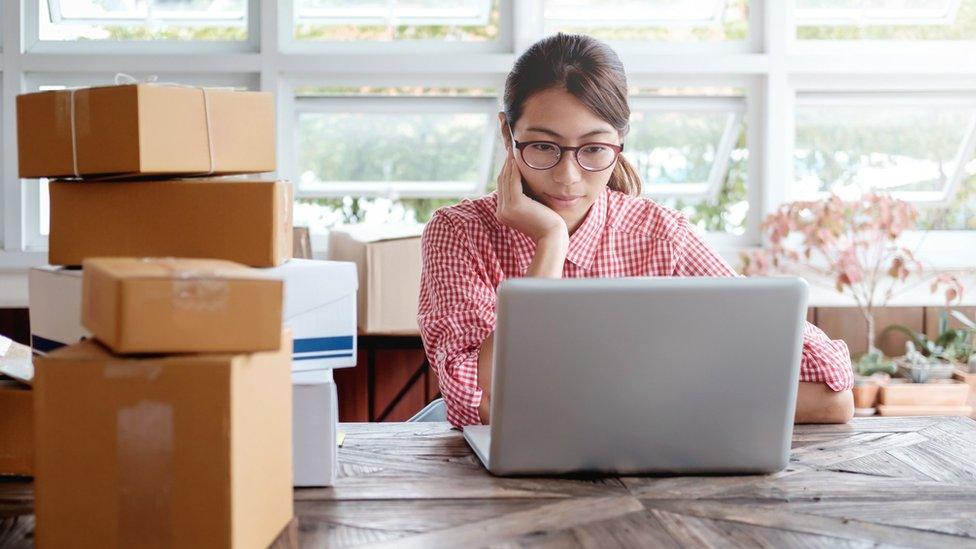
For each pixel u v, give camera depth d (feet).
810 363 5.12
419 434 4.91
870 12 10.84
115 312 3.03
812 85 10.78
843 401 5.14
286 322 3.91
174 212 3.99
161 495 3.09
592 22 10.69
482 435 4.65
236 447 3.10
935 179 11.43
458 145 11.14
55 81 10.30
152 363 3.07
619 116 5.45
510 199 5.57
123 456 3.10
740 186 11.22
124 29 10.39
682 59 10.46
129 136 3.81
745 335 3.90
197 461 3.08
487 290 5.72
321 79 10.46
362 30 10.59
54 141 3.97
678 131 11.09
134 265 3.35
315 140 10.94
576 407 3.94
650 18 10.73
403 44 10.61
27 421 4.06
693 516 3.66
